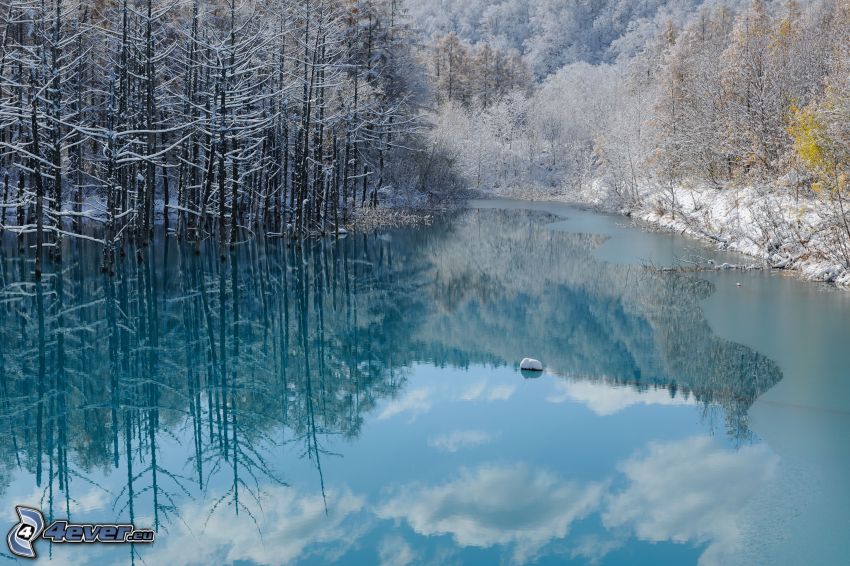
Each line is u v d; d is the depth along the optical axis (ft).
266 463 39.27
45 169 90.84
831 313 63.82
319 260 103.81
